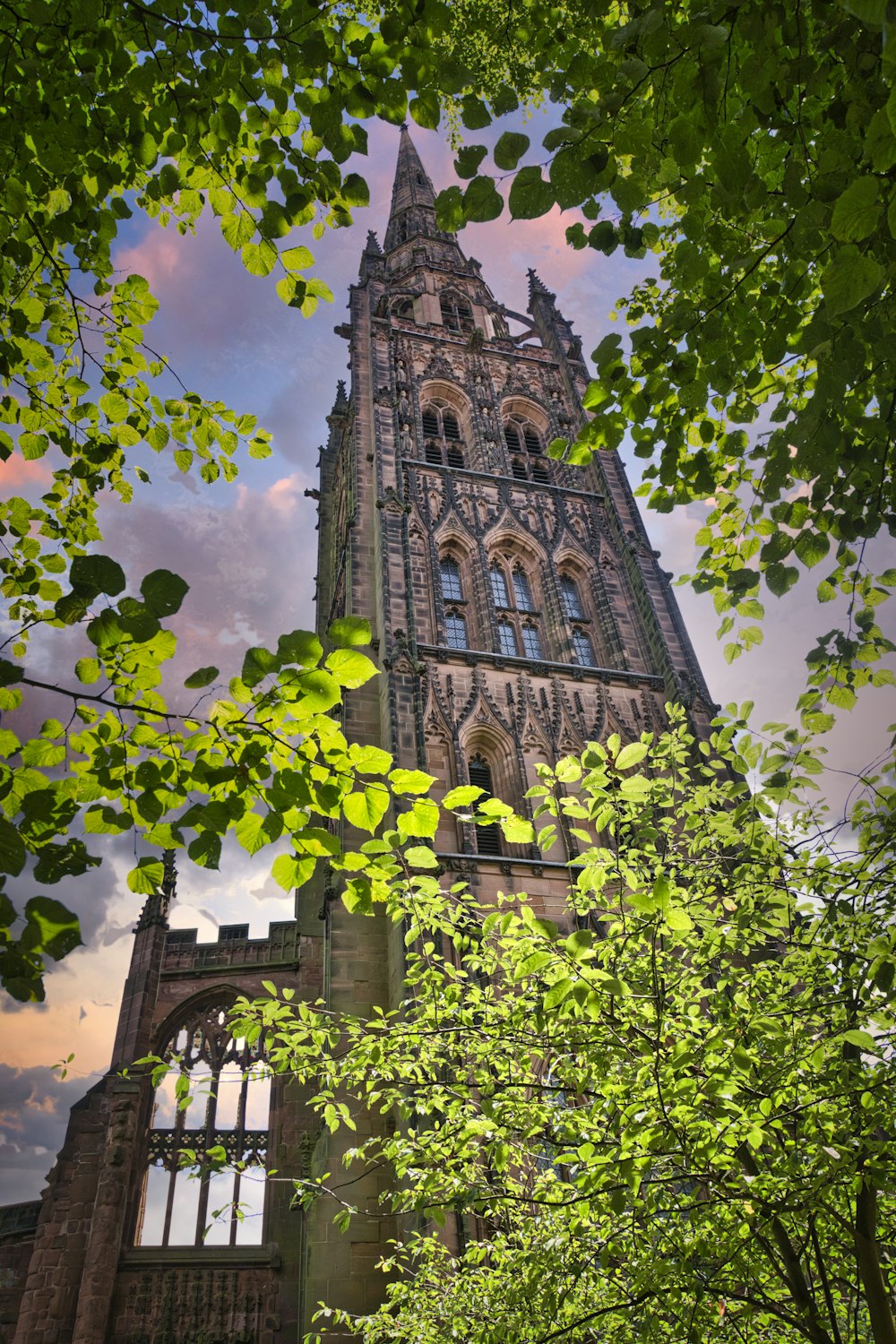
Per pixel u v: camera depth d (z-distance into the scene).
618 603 38.66
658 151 6.75
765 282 8.15
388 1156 11.60
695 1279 8.66
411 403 44.38
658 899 7.33
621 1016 9.64
